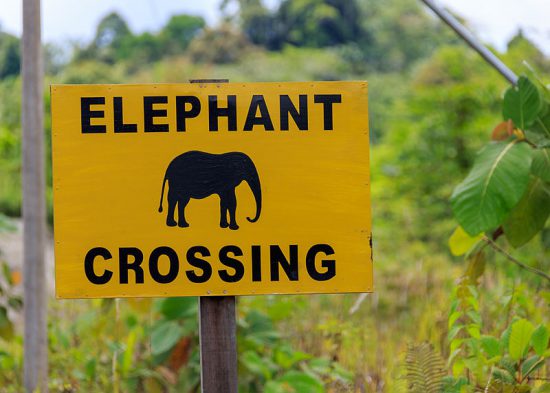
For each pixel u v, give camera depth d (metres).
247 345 6.64
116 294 4.23
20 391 7.03
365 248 4.26
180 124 4.29
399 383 4.97
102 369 6.83
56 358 7.25
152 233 4.25
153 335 6.62
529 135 5.39
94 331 6.96
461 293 5.39
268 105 4.30
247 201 4.27
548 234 10.60
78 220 4.24
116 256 4.24
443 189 16.09
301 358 6.52
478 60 18.25
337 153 4.29
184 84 4.30
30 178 7.20
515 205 5.25
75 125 4.27
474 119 16.66
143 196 4.27
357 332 7.12
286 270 4.25
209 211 4.26
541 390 4.61
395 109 19.58
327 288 4.25
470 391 4.77
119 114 4.28
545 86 5.53
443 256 14.00
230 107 4.30
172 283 4.24
